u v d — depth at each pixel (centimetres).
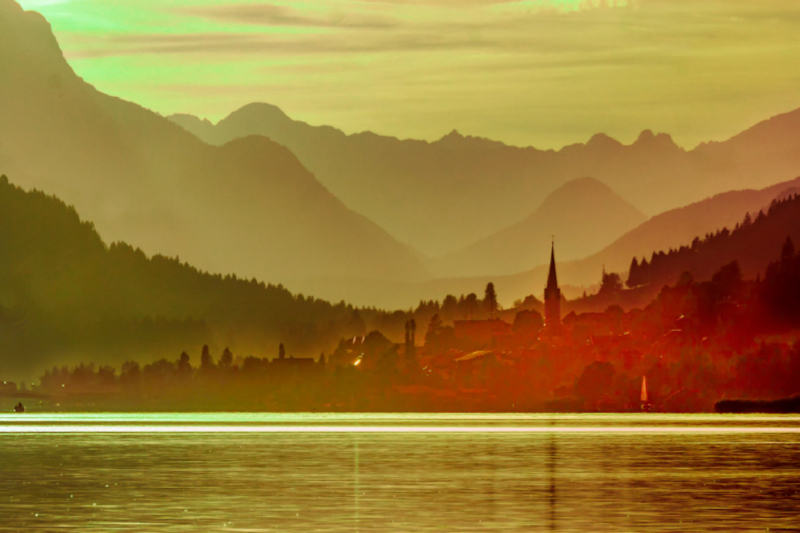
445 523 17050
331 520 17300
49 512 18100
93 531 16338
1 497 19938
